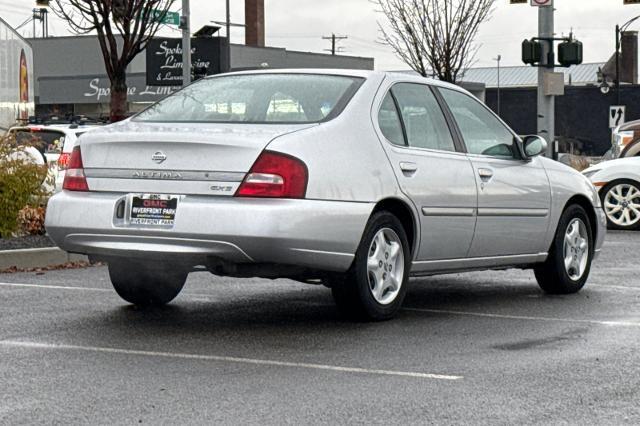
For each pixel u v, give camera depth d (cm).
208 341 895
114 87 2717
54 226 962
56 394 707
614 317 1043
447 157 1057
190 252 904
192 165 913
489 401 693
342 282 967
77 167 965
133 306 1084
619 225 2148
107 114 8181
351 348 870
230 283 1277
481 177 1085
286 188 900
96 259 975
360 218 944
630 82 12475
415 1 3956
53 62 8356
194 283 1273
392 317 1018
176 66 3788
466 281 1336
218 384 737
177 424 635
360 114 984
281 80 1027
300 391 718
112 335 919
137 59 7962
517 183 1130
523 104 10381
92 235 941
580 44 2842
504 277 1377
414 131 1039
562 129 9794
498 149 1138
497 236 1108
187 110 1011
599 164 2186
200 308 1078
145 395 704
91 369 784
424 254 1033
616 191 2152
